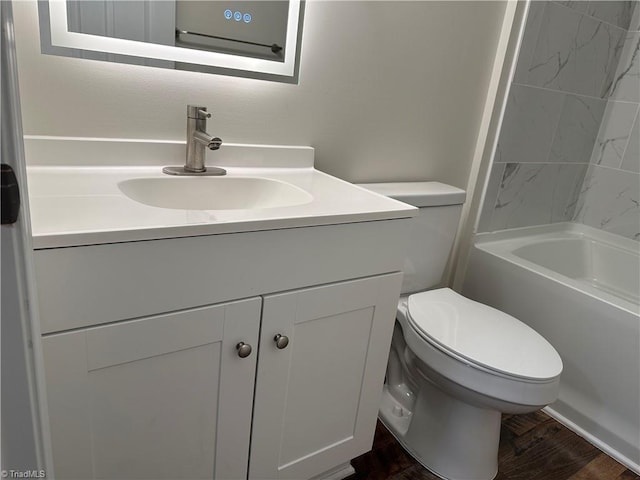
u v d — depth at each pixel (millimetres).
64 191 887
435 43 1534
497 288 1858
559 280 1662
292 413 1069
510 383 1157
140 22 1048
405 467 1402
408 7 1427
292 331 975
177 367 849
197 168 1140
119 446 838
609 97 2133
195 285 805
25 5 929
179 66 1121
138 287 749
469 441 1346
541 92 1840
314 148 1415
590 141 2170
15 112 418
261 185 1209
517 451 1514
